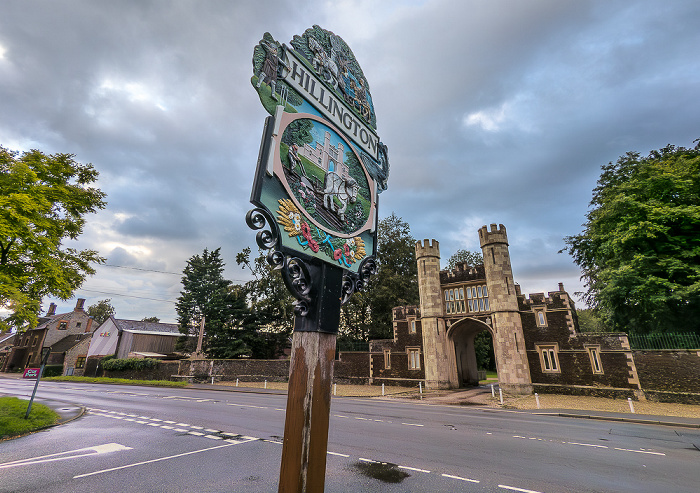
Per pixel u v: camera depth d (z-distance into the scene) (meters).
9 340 66.38
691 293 19.17
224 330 37.97
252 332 38.81
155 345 45.62
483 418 13.88
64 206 14.68
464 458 7.62
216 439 9.21
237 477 6.19
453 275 28.00
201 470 6.59
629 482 6.26
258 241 3.14
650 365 19.78
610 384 20.70
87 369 42.41
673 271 19.66
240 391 25.69
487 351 50.44
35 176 12.16
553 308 23.50
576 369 21.95
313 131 4.13
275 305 38.91
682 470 7.03
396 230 45.38
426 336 27.14
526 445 9.08
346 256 4.21
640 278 20.52
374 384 29.62
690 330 21.78
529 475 6.53
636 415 14.93
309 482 3.02
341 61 5.08
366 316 41.28
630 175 24.89
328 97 4.60
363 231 4.66
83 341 47.28
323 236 3.90
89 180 16.11
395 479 6.15
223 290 40.03
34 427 10.51
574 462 7.51
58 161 14.97
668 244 20.70
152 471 6.53
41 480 6.04
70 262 15.12
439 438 9.66
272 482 5.95
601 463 7.47
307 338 3.42
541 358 23.25
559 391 22.08
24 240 11.83
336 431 10.38
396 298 39.34
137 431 10.30
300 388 3.27
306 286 3.60
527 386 22.67
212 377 32.75
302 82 4.18
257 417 12.89
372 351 30.64
